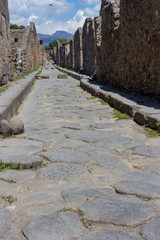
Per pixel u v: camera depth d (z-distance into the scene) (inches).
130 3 310.0
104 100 314.2
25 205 86.0
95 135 168.7
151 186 97.0
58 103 312.7
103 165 119.0
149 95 261.9
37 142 155.8
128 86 327.9
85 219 77.5
